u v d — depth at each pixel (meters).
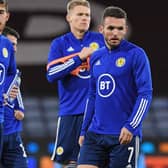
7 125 22.81
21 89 39.44
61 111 23.08
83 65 22.58
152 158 33.38
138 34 39.09
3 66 19.72
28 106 40.03
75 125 22.86
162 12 39.03
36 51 39.06
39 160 32.88
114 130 19.33
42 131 39.28
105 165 19.84
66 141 23.03
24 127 39.22
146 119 39.34
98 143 19.50
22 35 39.03
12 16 38.97
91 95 20.08
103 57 19.59
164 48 39.06
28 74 39.28
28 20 39.03
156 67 39.09
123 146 19.23
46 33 39.03
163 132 39.03
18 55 39.03
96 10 38.69
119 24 19.09
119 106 19.31
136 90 19.33
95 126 19.56
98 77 19.58
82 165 19.61
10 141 22.91
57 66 22.41
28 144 34.56
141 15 39.06
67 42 22.95
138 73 19.06
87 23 22.84
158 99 39.47
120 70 19.25
